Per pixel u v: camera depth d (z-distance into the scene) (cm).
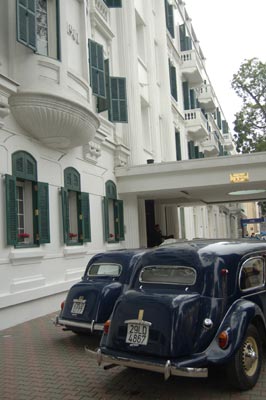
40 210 1073
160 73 2317
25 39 980
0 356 720
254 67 3309
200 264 546
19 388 571
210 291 530
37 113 1005
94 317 722
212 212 3850
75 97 1152
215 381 572
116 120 1600
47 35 1102
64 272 1180
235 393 528
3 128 955
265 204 4753
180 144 2581
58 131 1073
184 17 3166
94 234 1397
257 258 617
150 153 1988
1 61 960
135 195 1686
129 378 594
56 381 593
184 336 496
